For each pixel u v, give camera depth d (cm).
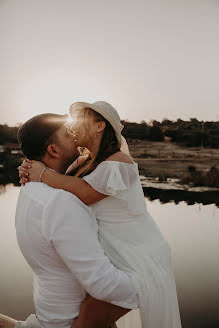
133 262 131
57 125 130
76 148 135
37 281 125
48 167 130
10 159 1611
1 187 1202
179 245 531
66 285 117
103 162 130
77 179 127
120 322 160
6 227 615
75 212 111
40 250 113
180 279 399
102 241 134
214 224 683
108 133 139
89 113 139
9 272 413
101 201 134
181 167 1538
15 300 341
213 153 1738
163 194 1139
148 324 125
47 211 109
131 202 135
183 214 798
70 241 108
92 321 119
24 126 131
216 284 380
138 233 138
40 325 128
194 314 315
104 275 111
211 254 481
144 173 1507
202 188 1283
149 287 126
